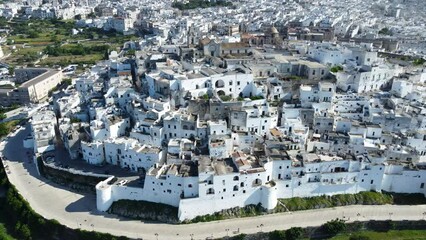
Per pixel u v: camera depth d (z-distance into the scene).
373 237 155.12
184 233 154.12
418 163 175.38
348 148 181.00
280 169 166.75
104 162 190.88
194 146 179.38
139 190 166.88
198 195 161.25
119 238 150.88
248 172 161.12
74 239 155.62
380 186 174.00
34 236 161.25
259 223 159.00
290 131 188.25
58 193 179.75
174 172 162.75
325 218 161.75
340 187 171.50
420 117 191.88
